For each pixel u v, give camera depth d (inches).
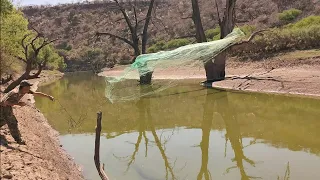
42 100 892.0
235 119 565.6
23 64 1210.6
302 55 946.7
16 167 263.6
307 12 1544.0
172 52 482.0
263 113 589.3
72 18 2586.1
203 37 904.9
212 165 349.7
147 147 429.7
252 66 1024.9
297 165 331.6
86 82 1413.6
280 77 783.1
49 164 310.3
